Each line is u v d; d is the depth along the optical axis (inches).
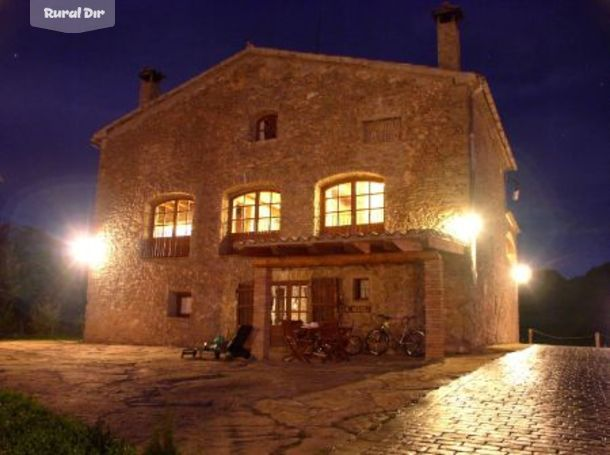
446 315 471.8
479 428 204.8
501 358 420.8
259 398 267.6
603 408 237.3
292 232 561.6
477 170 513.7
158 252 644.7
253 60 622.2
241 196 613.3
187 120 650.2
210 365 406.9
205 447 185.3
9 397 236.8
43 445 167.5
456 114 502.9
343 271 523.5
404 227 506.0
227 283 587.5
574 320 1032.8
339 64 568.7
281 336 537.3
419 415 225.9
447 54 531.5
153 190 655.1
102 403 258.2
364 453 177.3
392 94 536.1
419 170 509.4
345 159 547.2
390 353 481.1
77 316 925.8
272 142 590.9
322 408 242.4
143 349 558.3
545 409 235.0
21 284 877.8
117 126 695.7
